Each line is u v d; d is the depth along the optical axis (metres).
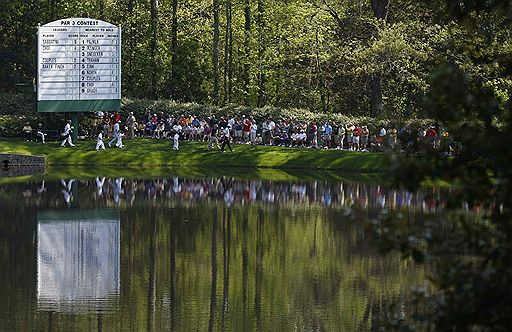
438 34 109.19
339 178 99.44
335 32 127.31
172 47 135.75
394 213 21.02
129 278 54.41
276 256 60.75
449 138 21.56
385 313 45.84
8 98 121.75
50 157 107.31
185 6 144.38
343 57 120.31
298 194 87.50
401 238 20.56
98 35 109.25
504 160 19.38
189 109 122.19
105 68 109.88
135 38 139.88
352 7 128.12
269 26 139.00
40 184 92.31
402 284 52.72
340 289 51.66
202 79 137.75
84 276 54.62
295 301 49.31
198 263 58.59
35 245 63.09
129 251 61.91
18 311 46.56
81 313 46.50
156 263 58.47
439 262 22.42
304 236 67.44
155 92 133.25
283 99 137.88
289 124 116.19
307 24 129.12
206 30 143.12
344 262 58.84
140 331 43.12
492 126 21.02
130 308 47.69
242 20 143.88
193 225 71.50
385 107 25.33
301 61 131.12
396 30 111.50
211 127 111.81
